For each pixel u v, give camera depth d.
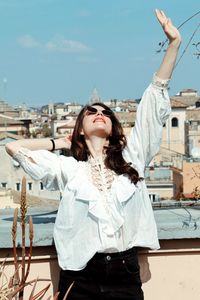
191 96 55.16
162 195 31.25
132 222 3.29
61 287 3.34
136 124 3.50
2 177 30.73
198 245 3.62
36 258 3.52
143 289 3.62
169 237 3.54
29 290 3.53
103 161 3.38
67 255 3.26
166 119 3.52
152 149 3.50
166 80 3.44
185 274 3.64
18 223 3.65
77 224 3.25
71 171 3.36
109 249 3.20
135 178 3.30
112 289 3.23
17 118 62.66
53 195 28.02
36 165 3.38
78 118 3.47
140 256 3.60
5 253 3.49
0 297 3.00
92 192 3.24
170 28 3.44
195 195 4.50
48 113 94.38
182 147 52.84
